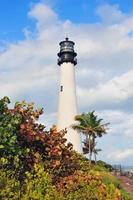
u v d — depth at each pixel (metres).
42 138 14.87
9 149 13.63
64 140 15.63
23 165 14.26
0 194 12.81
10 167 13.84
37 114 15.26
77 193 14.65
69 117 79.12
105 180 39.59
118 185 42.44
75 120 77.19
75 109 80.38
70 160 15.70
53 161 14.81
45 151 15.17
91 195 15.08
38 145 15.09
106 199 15.79
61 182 14.75
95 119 75.69
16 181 13.53
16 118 14.20
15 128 13.93
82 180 15.11
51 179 14.13
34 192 13.44
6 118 14.01
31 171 14.16
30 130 14.54
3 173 13.13
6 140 13.53
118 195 16.58
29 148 14.66
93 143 75.12
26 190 13.55
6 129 13.69
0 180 12.98
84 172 16.02
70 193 14.55
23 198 13.19
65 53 81.38
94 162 73.75
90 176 15.61
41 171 13.85
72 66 81.69
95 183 15.60
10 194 12.93
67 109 79.56
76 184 14.80
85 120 75.44
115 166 73.62
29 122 15.08
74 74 82.25
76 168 16.02
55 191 13.77
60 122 79.44
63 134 15.73
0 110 14.34
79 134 77.56
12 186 13.12
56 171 14.92
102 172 44.38
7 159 13.71
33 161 14.44
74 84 81.56
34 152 14.89
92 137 75.38
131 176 66.31
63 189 14.54
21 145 14.55
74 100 80.75
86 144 80.38
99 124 75.50
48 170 14.61
